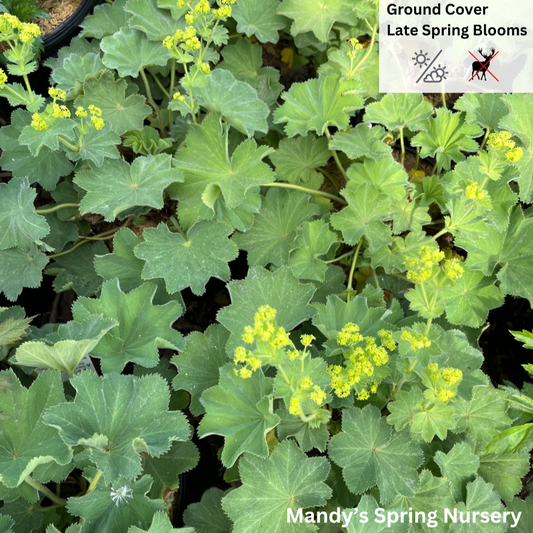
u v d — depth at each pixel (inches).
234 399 20.0
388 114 25.1
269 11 27.8
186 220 23.9
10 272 23.5
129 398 19.1
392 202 24.4
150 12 26.2
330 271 24.2
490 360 27.0
